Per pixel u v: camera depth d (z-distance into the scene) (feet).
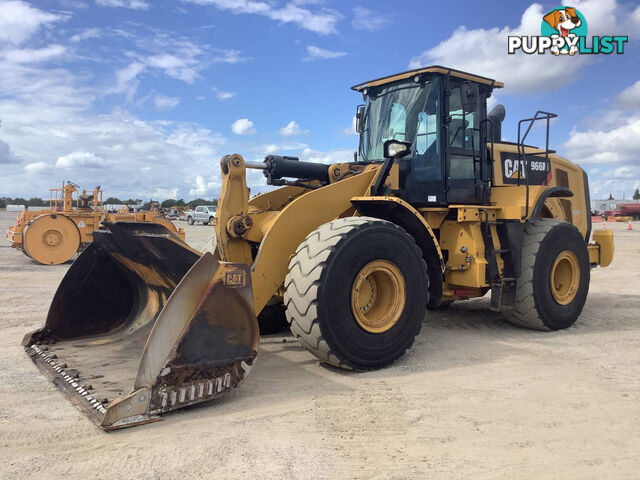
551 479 8.32
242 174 15.10
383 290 14.62
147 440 9.52
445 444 9.53
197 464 8.64
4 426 10.11
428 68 17.42
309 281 12.90
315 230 13.97
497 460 8.93
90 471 8.38
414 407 11.32
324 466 8.63
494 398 11.91
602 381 13.19
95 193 46.91
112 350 14.52
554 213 21.86
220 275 11.21
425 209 17.97
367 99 19.79
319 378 13.28
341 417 10.71
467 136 18.69
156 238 13.19
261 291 13.88
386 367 14.26
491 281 18.29
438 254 16.24
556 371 14.03
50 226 42.88
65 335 15.74
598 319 21.39
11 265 42.09
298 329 13.17
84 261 15.80
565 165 23.36
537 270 18.60
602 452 9.27
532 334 18.70
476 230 18.11
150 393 10.31
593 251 23.62
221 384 11.15
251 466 8.60
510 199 18.98
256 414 10.82
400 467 8.64
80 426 10.11
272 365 14.40
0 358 14.71
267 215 15.87
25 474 8.27
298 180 17.84
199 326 10.90
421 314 14.90
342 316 13.17
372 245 13.78
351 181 15.85
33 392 11.97
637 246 57.31
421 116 17.92
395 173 17.52
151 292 16.07
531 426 10.37
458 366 14.48
